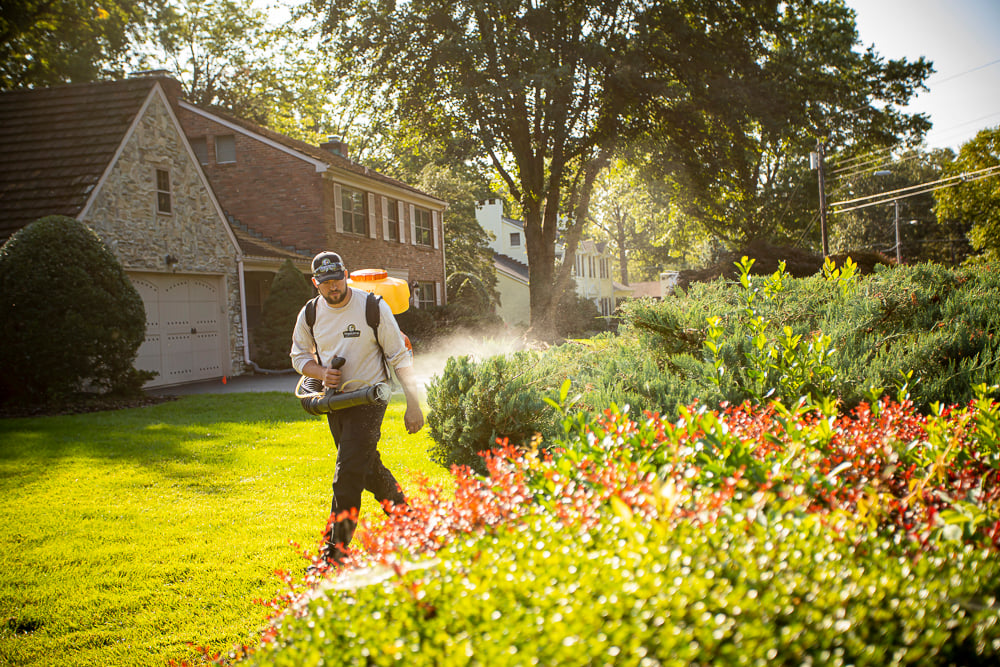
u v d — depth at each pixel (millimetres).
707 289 6988
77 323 12516
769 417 3646
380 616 1747
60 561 4668
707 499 2055
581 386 5680
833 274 6734
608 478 2279
